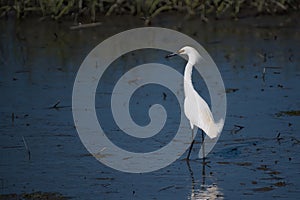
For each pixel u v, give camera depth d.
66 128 14.60
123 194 11.23
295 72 18.42
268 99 16.27
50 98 16.64
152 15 23.80
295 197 10.96
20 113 15.58
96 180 11.84
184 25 23.61
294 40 21.70
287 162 12.48
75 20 23.81
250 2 25.12
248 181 11.67
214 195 11.13
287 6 25.06
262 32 22.72
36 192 11.30
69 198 11.05
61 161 12.74
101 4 24.36
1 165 12.55
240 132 14.16
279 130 14.19
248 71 18.62
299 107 15.62
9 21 24.22
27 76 18.55
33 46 21.55
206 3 24.31
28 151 13.02
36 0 24.47
